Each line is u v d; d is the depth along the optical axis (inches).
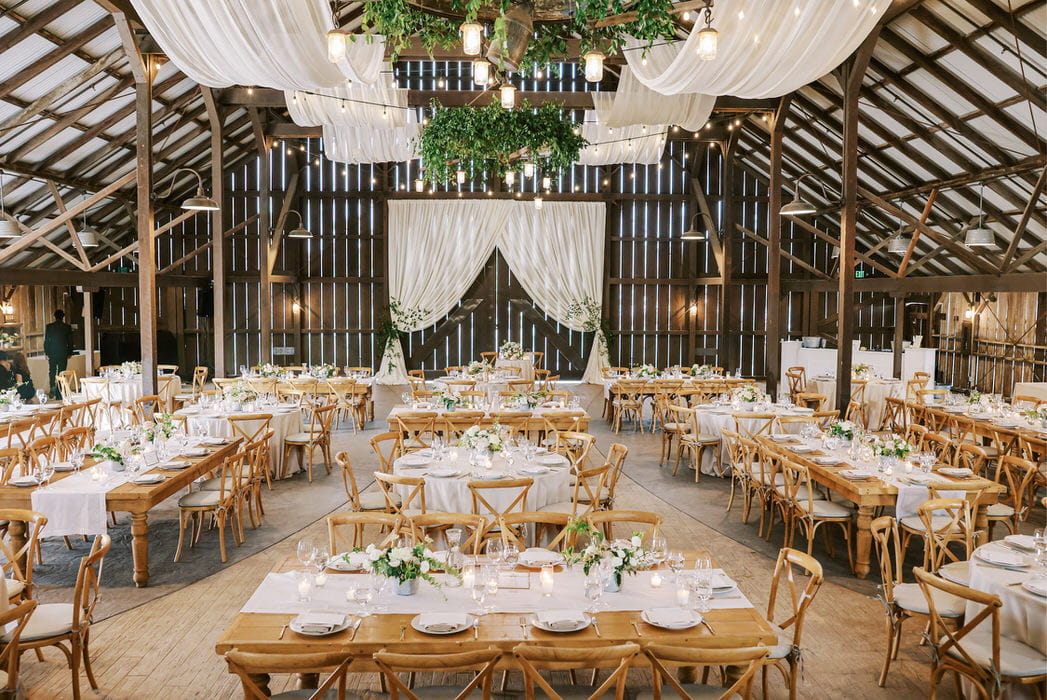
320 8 184.7
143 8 183.2
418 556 148.2
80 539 272.5
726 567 245.6
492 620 136.9
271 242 622.5
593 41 193.5
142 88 385.4
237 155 639.8
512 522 183.6
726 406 388.5
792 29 185.9
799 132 528.7
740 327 711.1
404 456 269.1
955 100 377.1
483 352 696.4
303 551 146.3
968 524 199.5
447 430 350.9
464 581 145.3
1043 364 548.7
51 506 219.8
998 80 340.8
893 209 474.6
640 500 327.9
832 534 269.4
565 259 689.6
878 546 219.8
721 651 117.1
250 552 256.2
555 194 685.3
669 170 693.9
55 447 284.4
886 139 452.1
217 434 354.0
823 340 684.7
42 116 390.0
